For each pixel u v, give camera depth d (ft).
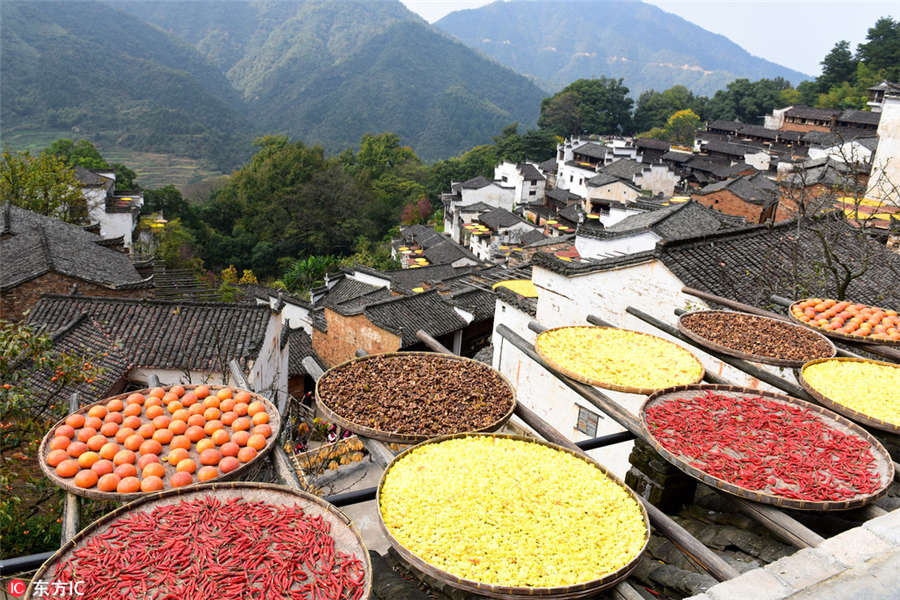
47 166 118.32
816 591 10.69
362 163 310.24
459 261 155.33
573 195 211.61
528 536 12.42
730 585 10.85
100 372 37.29
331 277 114.11
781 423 16.99
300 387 81.30
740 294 36.17
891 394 18.84
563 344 22.66
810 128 239.09
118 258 85.87
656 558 17.39
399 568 17.28
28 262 68.08
